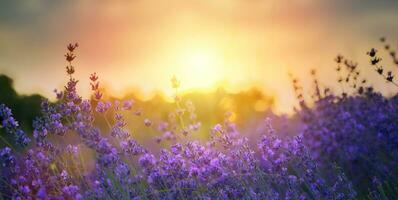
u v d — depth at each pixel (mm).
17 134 1184
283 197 1249
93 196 1168
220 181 1188
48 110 1207
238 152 1218
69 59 1206
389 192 1269
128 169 1179
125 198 1157
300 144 1248
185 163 1240
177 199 1167
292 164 1273
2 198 1175
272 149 1269
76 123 1198
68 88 1206
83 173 1206
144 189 1175
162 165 1218
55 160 1191
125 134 1219
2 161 1165
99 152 1184
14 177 1191
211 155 1231
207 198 1158
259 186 1209
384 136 1353
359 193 1296
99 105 1219
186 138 1307
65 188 1147
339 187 1279
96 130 1201
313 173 1248
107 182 1169
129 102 1241
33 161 1179
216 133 1269
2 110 1185
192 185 1178
